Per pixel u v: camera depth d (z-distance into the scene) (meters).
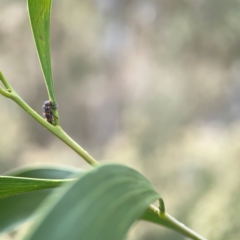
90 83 1.30
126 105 1.31
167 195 0.98
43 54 0.35
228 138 0.97
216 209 0.74
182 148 1.06
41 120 0.35
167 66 1.16
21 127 1.22
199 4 1.02
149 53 1.21
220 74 1.10
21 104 0.35
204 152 0.96
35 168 0.39
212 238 0.70
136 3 1.18
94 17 1.21
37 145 1.27
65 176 0.39
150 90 1.22
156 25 1.12
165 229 0.97
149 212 0.37
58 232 0.27
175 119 1.15
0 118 1.17
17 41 1.09
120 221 0.30
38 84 1.21
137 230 1.00
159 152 1.10
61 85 1.29
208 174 0.90
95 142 1.42
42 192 0.39
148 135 1.16
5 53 1.12
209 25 1.02
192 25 1.04
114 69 1.30
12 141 1.18
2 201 0.38
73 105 1.36
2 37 1.07
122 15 1.22
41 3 0.35
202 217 0.75
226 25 1.00
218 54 1.07
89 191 0.30
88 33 1.22
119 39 1.26
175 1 1.05
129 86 1.30
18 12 1.03
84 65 1.26
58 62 1.24
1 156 1.15
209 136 1.08
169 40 1.11
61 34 1.20
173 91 1.17
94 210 0.30
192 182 0.94
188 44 1.08
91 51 1.24
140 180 0.31
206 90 1.13
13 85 1.19
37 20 0.35
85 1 1.19
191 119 1.15
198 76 1.12
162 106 1.18
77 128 1.42
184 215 0.87
